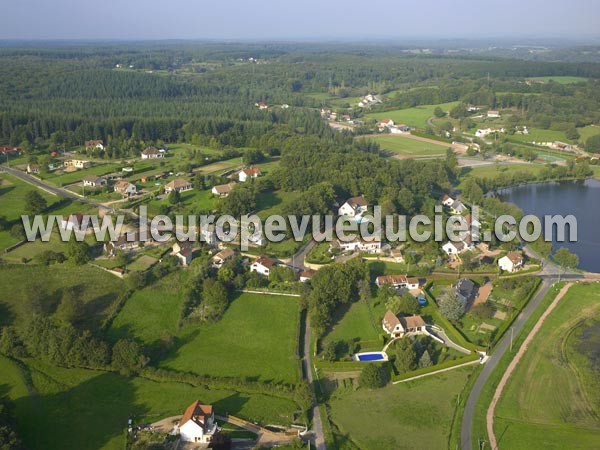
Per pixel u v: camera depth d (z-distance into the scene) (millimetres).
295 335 145125
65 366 129125
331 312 156500
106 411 115000
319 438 109562
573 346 144875
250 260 183500
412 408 119500
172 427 110562
